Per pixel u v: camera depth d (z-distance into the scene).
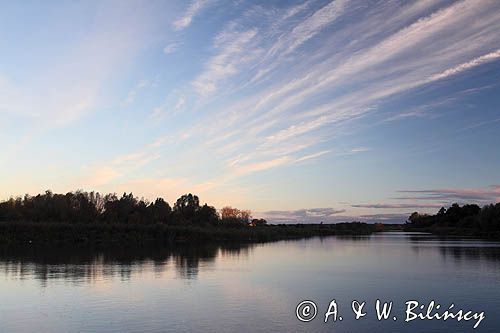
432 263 67.06
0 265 62.12
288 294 38.06
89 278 48.12
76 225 126.06
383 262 70.00
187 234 144.50
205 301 34.62
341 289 40.94
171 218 168.50
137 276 50.19
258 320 28.42
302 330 26.09
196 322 27.72
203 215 188.88
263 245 133.38
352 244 140.25
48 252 88.12
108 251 93.44
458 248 106.50
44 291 39.28
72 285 42.81
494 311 31.52
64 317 28.98
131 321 27.89
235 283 44.69
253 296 37.03
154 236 137.88
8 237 114.56
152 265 63.50
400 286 42.75
